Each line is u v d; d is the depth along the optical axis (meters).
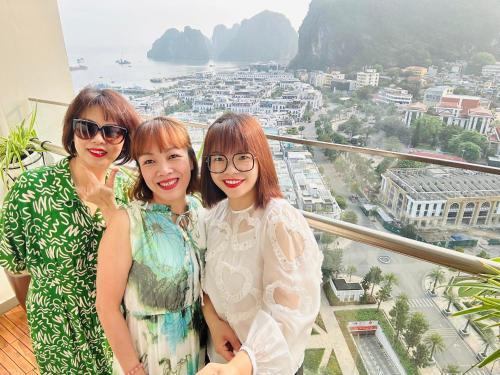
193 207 0.98
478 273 0.82
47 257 1.11
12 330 2.09
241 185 0.81
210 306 0.96
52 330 1.18
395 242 0.96
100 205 1.07
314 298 0.79
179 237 0.90
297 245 0.79
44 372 1.25
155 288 0.86
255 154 0.80
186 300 0.92
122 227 0.86
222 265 0.86
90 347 1.23
